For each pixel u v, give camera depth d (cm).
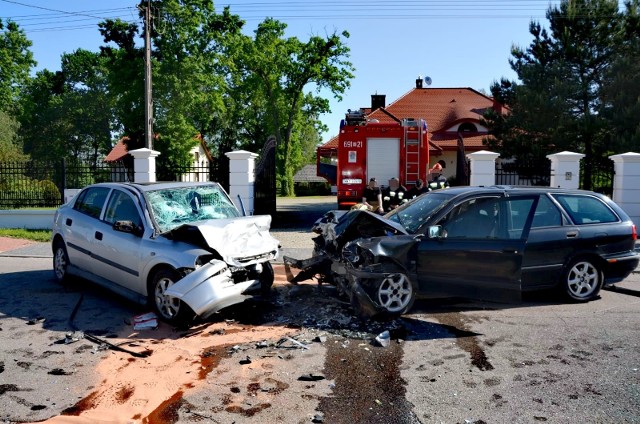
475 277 657
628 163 1365
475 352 536
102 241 723
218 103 3391
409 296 650
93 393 442
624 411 409
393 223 679
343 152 1508
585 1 1966
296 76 4597
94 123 5734
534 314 668
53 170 1606
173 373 483
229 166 1468
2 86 5084
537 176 1614
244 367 496
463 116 3331
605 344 557
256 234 689
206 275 595
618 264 728
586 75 1995
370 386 456
